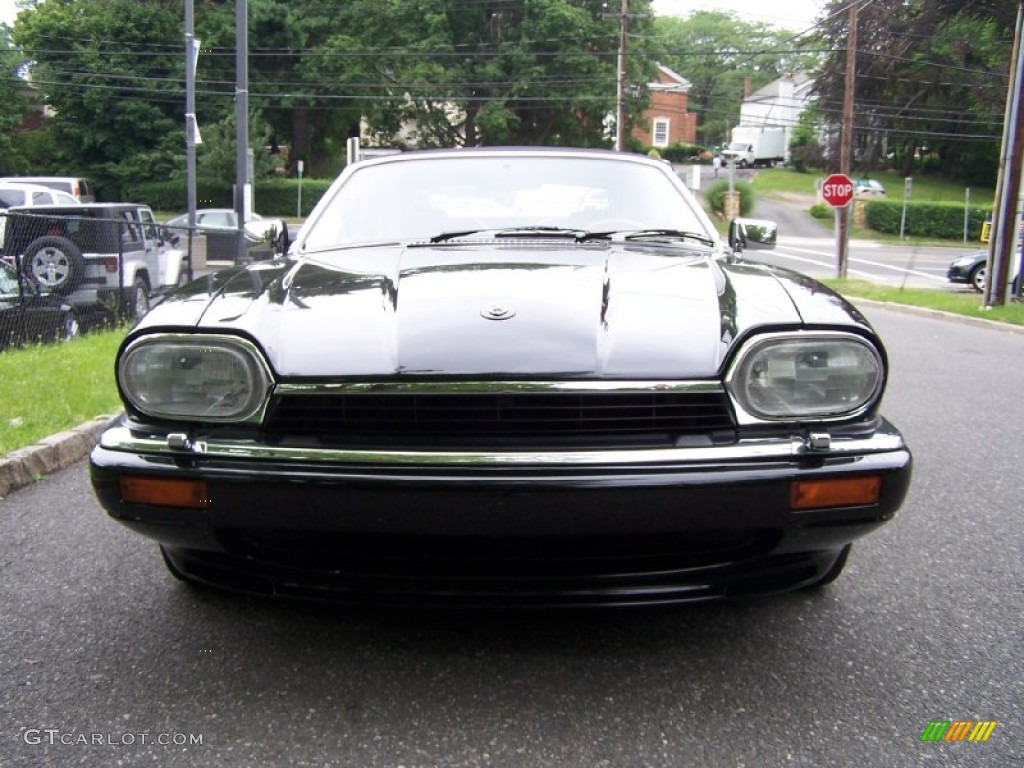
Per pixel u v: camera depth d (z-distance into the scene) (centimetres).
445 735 234
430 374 238
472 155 407
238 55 1717
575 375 238
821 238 4200
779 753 227
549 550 247
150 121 4681
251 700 250
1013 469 496
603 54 4612
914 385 754
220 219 2447
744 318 253
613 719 242
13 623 297
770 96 8362
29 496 437
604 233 355
